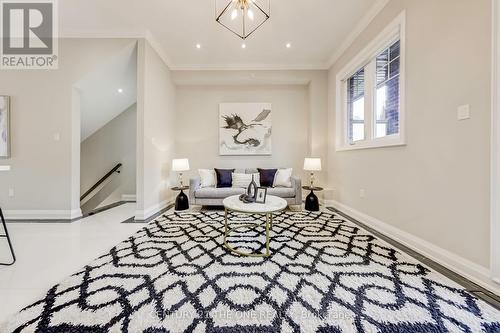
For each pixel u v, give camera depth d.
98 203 5.16
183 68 4.39
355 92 3.64
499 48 1.41
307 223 2.95
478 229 1.54
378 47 2.76
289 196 3.69
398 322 1.14
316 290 1.42
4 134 3.26
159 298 1.33
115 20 3.00
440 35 1.83
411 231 2.15
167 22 3.04
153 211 3.55
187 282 1.51
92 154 5.12
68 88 3.31
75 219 3.22
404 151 2.25
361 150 3.09
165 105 4.12
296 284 1.49
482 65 1.51
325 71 4.39
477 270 1.54
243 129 4.68
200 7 2.72
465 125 1.63
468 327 1.11
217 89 4.74
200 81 4.50
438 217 1.85
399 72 2.39
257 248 2.10
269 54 3.97
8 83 3.29
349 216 3.32
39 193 3.32
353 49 3.37
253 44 3.63
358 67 3.30
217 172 4.15
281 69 4.39
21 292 1.40
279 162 4.74
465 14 1.62
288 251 2.03
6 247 2.16
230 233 2.54
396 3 2.38
